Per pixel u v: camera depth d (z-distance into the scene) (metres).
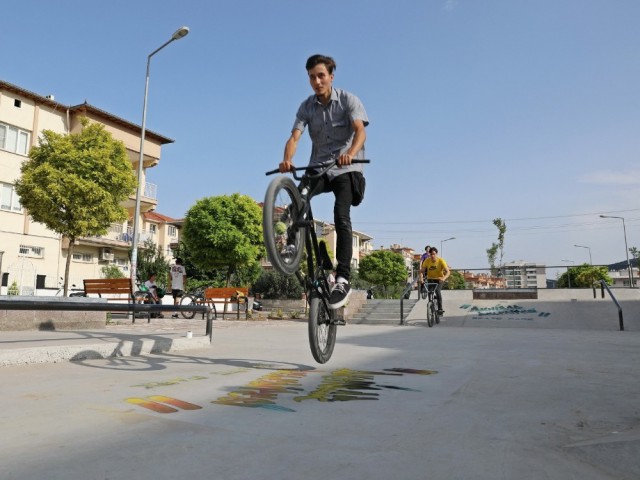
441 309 11.54
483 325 11.73
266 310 22.53
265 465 1.59
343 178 3.66
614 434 1.97
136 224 17.92
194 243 27.34
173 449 1.74
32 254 24.97
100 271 31.06
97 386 2.96
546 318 11.73
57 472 1.50
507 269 21.88
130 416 2.20
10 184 23.88
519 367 3.99
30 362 3.89
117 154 17.73
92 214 16.67
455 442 1.86
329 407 2.45
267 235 2.94
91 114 26.80
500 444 1.84
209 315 5.82
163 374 3.49
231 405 2.46
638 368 3.94
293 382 3.18
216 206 27.20
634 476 1.52
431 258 11.61
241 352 5.12
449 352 5.22
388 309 14.18
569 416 2.29
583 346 5.95
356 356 4.83
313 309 3.53
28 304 3.78
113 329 8.45
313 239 3.60
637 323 10.66
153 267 32.03
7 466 1.55
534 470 1.57
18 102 24.23
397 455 1.71
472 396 2.76
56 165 16.64
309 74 3.79
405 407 2.46
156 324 10.74
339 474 1.52
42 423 2.07
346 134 3.91
